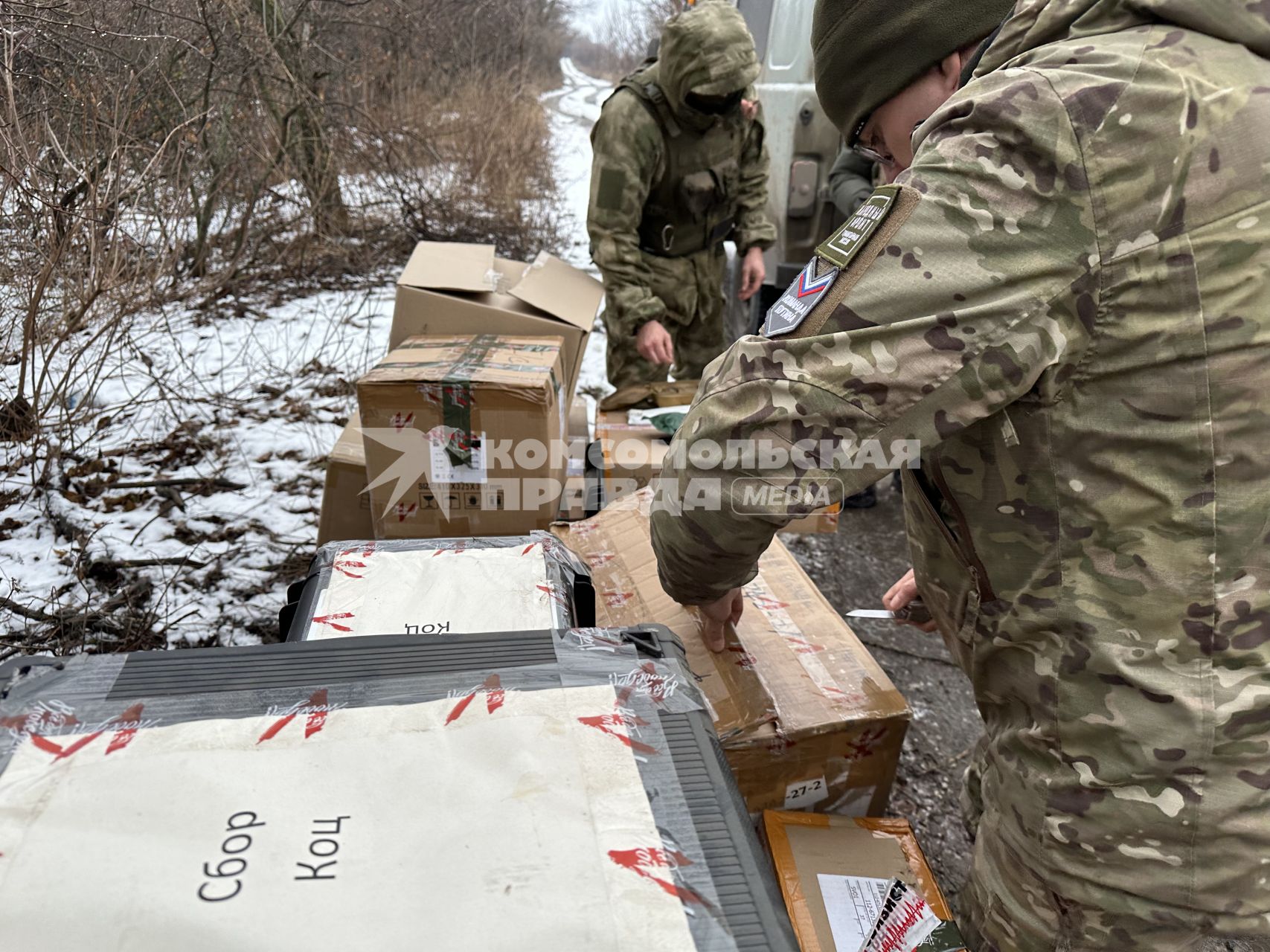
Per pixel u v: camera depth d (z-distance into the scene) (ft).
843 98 3.32
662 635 2.28
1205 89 2.24
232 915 1.49
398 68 18.19
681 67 7.55
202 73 12.22
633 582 4.91
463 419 5.15
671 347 8.59
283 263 14.47
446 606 3.09
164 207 10.10
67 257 8.29
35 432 8.09
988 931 3.43
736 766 4.06
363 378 5.12
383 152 17.04
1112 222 2.27
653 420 6.91
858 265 2.45
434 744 1.86
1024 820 3.02
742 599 4.53
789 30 9.91
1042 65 2.39
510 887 1.58
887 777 4.40
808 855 3.95
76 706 1.88
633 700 2.04
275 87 13.94
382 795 1.74
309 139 14.71
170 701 1.92
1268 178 2.27
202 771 1.75
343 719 1.91
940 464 2.84
